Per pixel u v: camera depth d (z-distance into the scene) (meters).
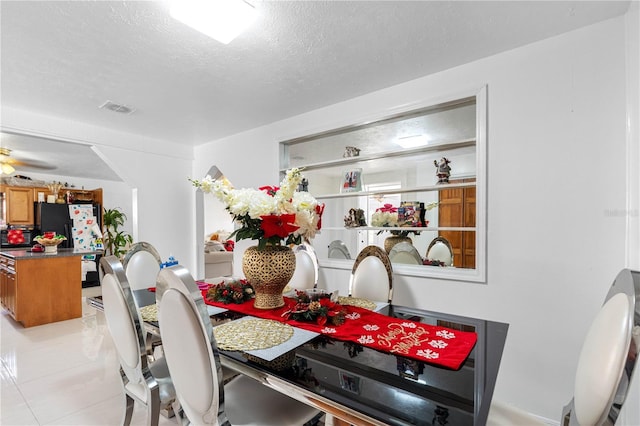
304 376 0.90
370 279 2.04
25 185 5.86
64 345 2.96
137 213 3.90
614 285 0.88
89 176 6.75
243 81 2.40
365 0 1.51
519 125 1.93
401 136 2.64
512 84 1.96
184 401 1.04
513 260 1.94
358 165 2.94
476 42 1.88
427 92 2.31
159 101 2.79
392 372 0.92
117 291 1.21
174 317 0.91
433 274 2.25
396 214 2.62
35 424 1.76
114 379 2.29
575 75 1.75
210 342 0.88
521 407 1.89
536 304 1.86
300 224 1.48
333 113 2.87
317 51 1.98
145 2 1.51
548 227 1.83
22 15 1.60
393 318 1.42
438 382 0.86
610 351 0.71
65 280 3.82
